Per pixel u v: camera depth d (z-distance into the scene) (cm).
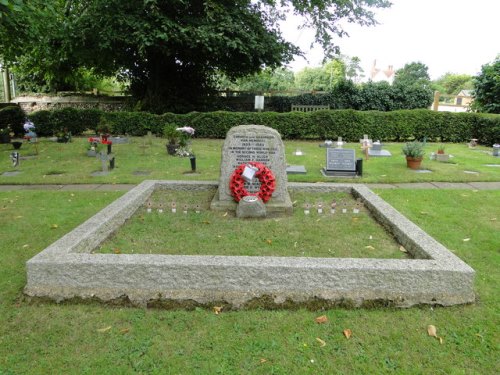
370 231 486
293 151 1255
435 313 313
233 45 1512
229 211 572
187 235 469
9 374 249
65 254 352
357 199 621
